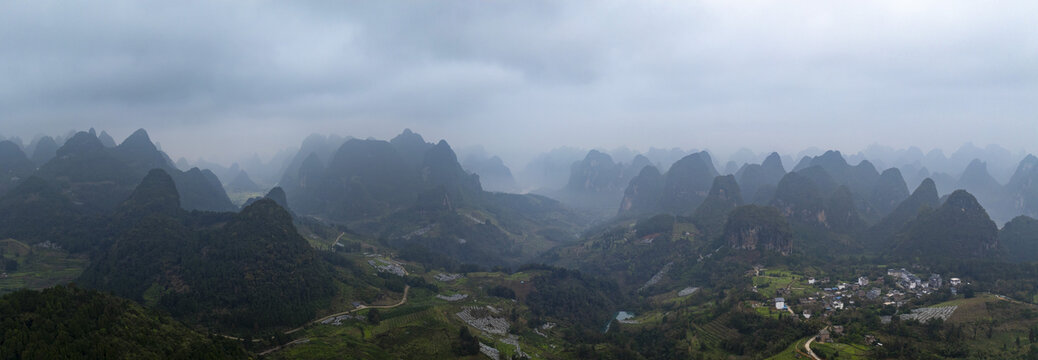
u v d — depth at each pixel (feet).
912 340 436.35
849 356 420.36
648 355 547.08
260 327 502.79
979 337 447.42
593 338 607.78
